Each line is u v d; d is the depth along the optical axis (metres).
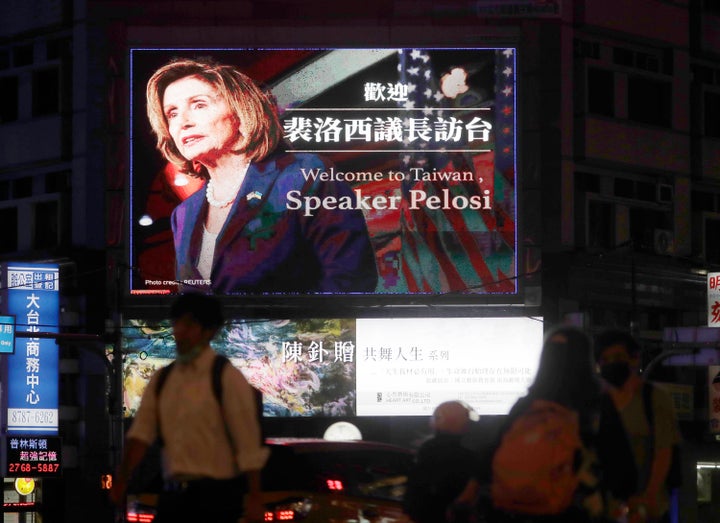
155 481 9.22
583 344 5.89
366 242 28.64
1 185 31.25
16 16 30.62
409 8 29.23
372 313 28.48
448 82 29.06
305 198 28.66
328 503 8.81
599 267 29.38
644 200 30.98
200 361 5.91
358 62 29.00
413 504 8.03
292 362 28.30
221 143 28.72
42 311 27.73
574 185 29.83
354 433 28.58
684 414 30.06
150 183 28.77
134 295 28.38
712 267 31.47
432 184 28.81
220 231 28.55
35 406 27.42
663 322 31.12
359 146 28.80
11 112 30.81
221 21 29.11
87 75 29.25
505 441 5.72
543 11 29.36
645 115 31.33
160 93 28.97
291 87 28.91
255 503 5.74
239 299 28.39
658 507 6.35
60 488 28.53
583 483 5.79
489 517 6.04
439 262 28.66
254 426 5.83
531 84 29.17
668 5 31.62
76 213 29.28
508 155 29.02
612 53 30.91
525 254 28.75
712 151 31.97
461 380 28.31
